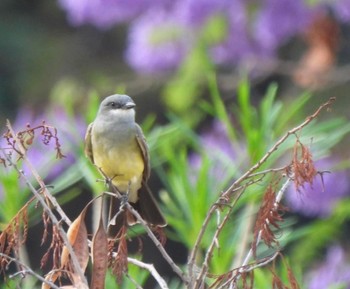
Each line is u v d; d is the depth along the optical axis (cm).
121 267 665
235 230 857
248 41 1933
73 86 2097
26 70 2573
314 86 1864
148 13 1984
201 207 869
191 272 660
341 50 2306
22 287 796
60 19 2684
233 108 1262
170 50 1981
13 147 660
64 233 647
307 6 1877
